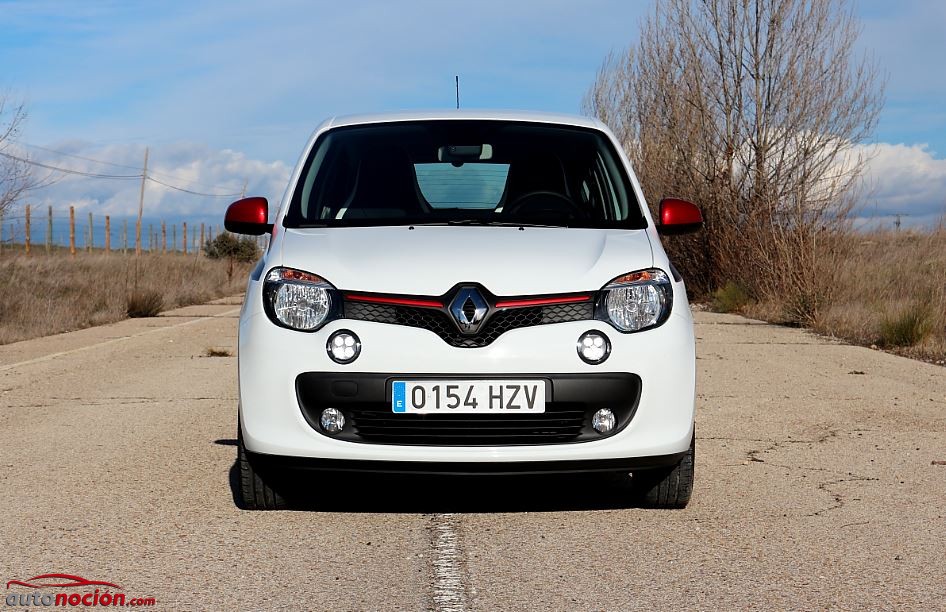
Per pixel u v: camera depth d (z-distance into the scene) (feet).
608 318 14.03
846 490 16.61
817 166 55.47
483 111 19.01
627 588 11.49
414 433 13.84
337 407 13.82
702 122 66.03
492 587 11.51
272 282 14.39
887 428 22.63
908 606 10.91
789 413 24.62
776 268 56.49
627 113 84.69
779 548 13.15
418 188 16.87
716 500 15.88
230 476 17.43
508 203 16.69
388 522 14.46
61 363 35.01
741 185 63.31
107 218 153.48
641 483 15.15
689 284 72.59
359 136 18.11
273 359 13.94
